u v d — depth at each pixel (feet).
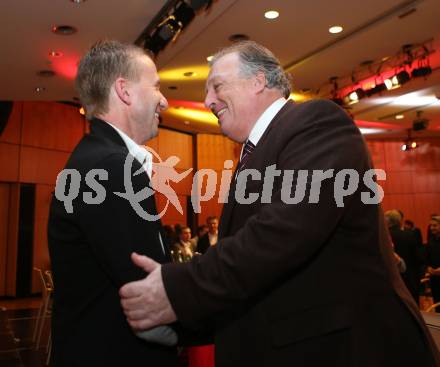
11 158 27.14
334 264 3.08
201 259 2.91
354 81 21.29
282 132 3.29
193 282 2.83
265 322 3.10
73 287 3.46
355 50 17.81
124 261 3.18
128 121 3.94
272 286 3.12
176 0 13.26
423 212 37.55
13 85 18.98
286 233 2.72
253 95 3.78
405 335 3.08
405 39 16.88
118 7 13.16
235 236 2.91
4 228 27.45
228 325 3.30
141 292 2.90
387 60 19.15
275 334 3.03
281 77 3.85
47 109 28.84
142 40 15.31
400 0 14.02
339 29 15.87
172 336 3.44
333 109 3.21
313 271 3.07
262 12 14.46
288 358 2.97
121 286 3.23
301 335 2.97
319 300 3.02
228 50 3.94
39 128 28.37
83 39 14.80
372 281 3.11
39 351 15.25
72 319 3.43
